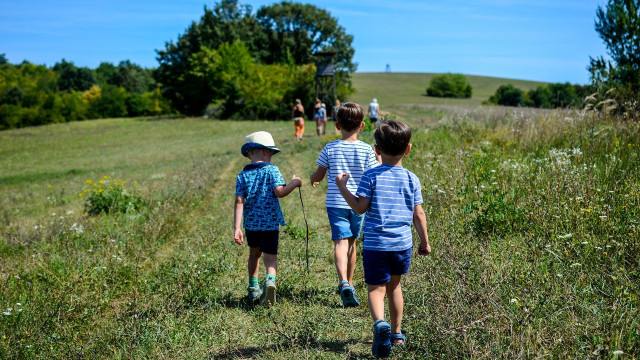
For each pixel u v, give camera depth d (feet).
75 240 23.11
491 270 12.88
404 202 10.22
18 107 252.83
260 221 13.74
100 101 274.36
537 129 31.35
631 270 12.49
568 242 14.28
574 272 12.69
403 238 10.09
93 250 21.56
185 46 210.79
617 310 10.19
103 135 139.54
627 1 36.68
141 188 38.70
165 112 256.93
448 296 11.57
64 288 15.93
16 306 14.73
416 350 10.51
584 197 17.21
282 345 11.50
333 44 250.78
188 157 67.92
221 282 16.15
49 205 42.34
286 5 248.93
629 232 14.33
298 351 11.03
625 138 25.11
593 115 29.60
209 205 29.55
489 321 10.43
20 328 13.38
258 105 152.05
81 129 163.73
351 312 13.14
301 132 62.34
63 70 419.74
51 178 65.72
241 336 12.14
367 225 10.25
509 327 10.18
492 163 25.45
